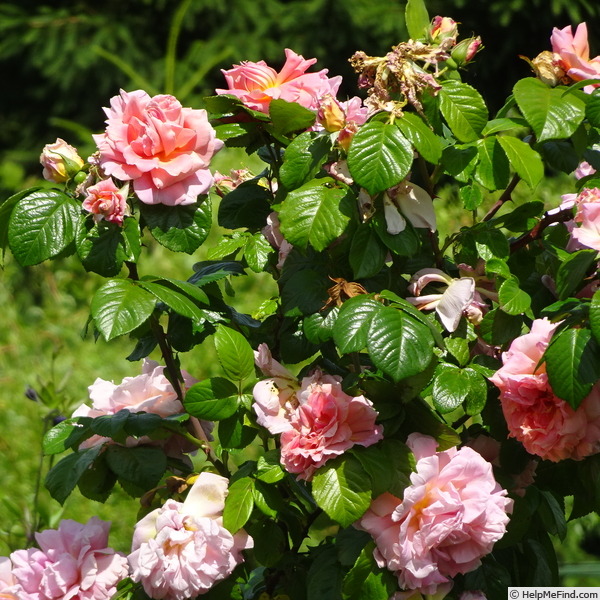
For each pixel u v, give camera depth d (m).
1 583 2.12
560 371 2.02
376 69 2.09
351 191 2.07
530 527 2.19
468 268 2.17
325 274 2.13
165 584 2.07
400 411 2.08
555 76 2.14
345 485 2.04
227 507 2.08
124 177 2.07
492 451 2.16
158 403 2.18
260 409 2.08
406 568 2.03
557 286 2.10
